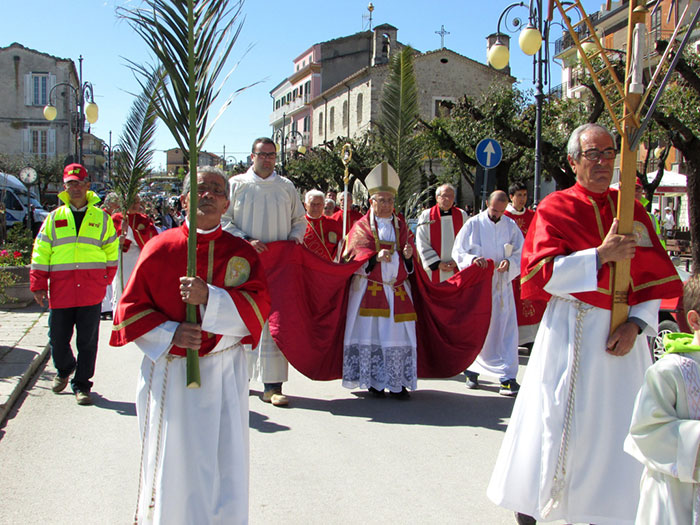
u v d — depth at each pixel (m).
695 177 12.04
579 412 3.27
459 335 6.93
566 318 3.39
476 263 6.96
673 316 7.34
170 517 2.97
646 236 3.36
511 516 4.01
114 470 4.65
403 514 4.02
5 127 49.78
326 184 28.88
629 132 3.19
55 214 6.37
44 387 6.84
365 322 6.62
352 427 5.74
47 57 49.91
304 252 6.61
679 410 2.39
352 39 54.19
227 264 3.20
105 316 11.73
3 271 10.51
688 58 15.27
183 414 3.05
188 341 2.97
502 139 18.72
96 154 59.31
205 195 3.14
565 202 3.44
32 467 4.70
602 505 3.23
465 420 6.01
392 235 6.73
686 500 2.40
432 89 39.59
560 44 29.70
